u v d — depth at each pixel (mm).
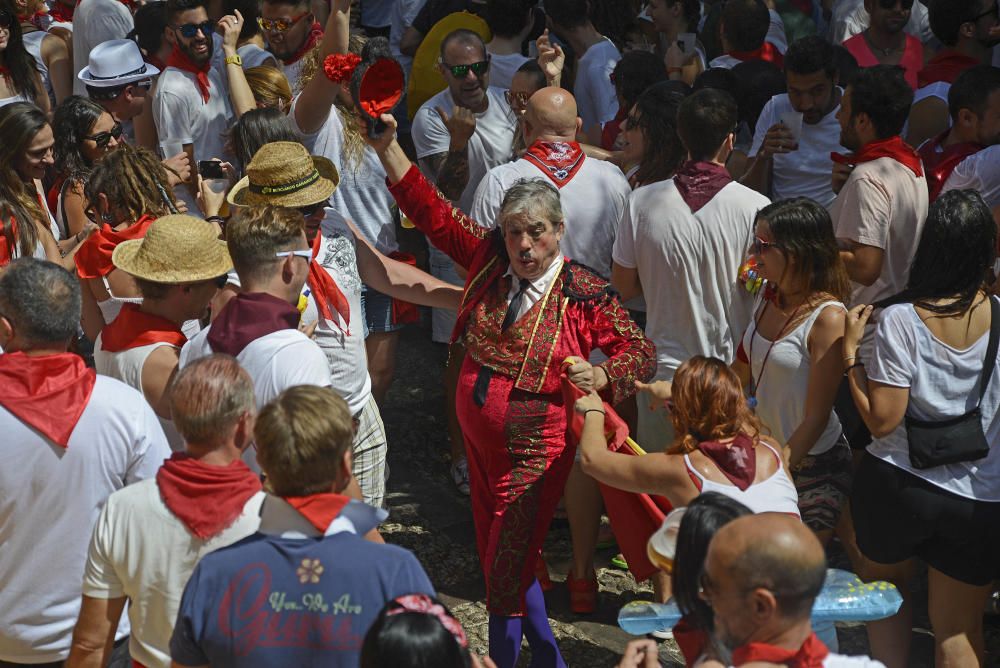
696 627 3168
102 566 3543
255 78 7289
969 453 4707
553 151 6145
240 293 4312
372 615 3129
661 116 6207
